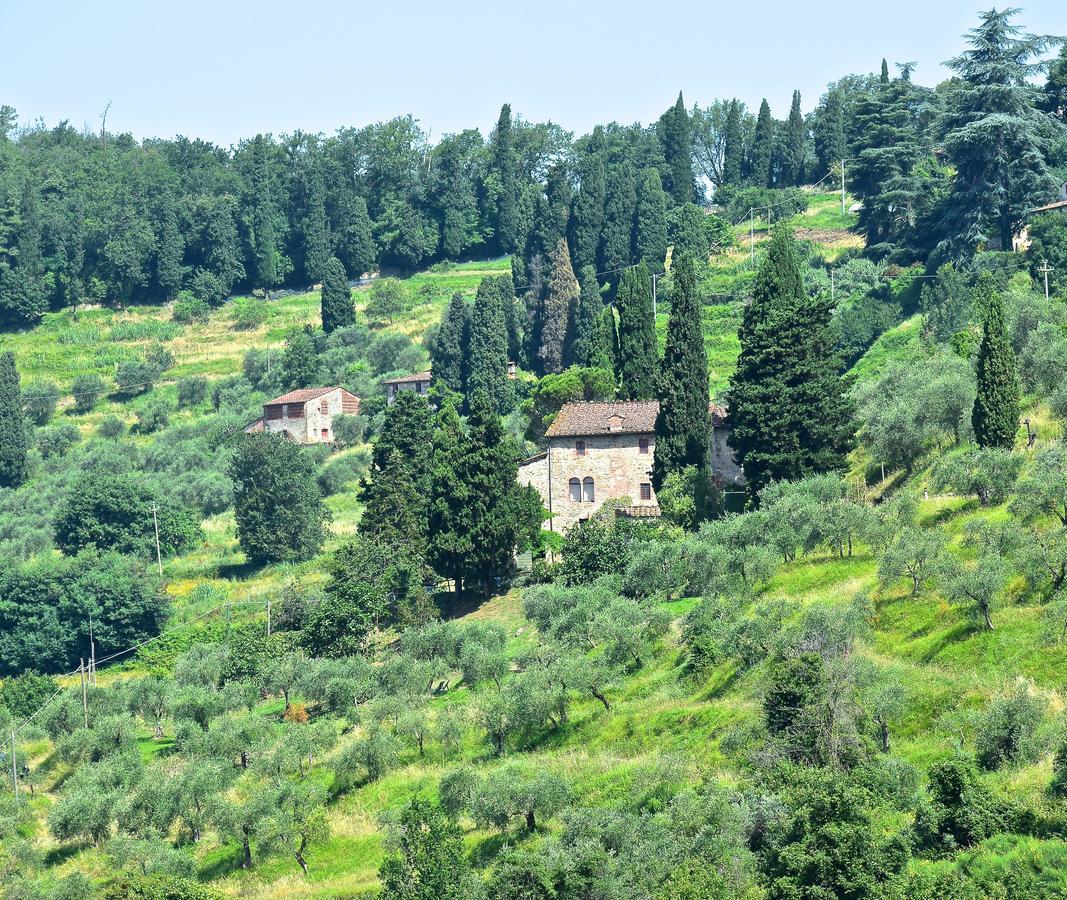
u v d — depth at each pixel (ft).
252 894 255.29
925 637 255.50
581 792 250.16
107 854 280.51
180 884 245.65
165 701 371.35
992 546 262.47
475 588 400.26
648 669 298.76
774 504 333.21
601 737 275.80
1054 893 175.42
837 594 287.48
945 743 222.28
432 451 449.06
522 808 243.19
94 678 418.92
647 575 343.67
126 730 342.85
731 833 199.52
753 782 218.38
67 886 256.52
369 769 289.12
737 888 189.88
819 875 184.75
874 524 304.09
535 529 402.93
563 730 285.43
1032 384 356.79
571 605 341.82
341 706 331.98
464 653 326.03
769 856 195.42
